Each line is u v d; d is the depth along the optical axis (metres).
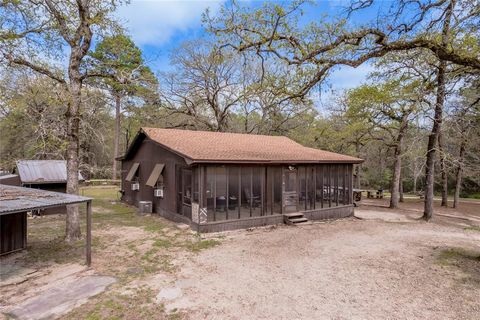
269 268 7.86
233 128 30.70
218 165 11.93
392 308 5.73
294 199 14.30
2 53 9.13
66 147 10.06
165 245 9.84
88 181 29.39
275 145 17.23
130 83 11.95
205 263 8.20
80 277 7.15
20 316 5.38
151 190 15.98
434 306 5.79
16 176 14.54
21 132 17.23
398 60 14.09
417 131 15.02
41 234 11.01
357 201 23.59
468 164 16.11
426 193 15.71
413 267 7.92
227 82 26.11
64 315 5.42
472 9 7.46
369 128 19.88
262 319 5.34
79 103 10.37
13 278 7.08
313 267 7.94
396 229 12.91
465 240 10.97
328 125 24.70
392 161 22.92
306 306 5.82
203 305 5.84
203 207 11.47
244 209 12.82
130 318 5.36
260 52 8.15
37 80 10.02
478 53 9.26
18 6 9.07
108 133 21.36
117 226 12.57
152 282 6.90
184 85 26.41
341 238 11.07
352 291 6.48
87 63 11.71
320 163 14.93
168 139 14.32
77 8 10.15
